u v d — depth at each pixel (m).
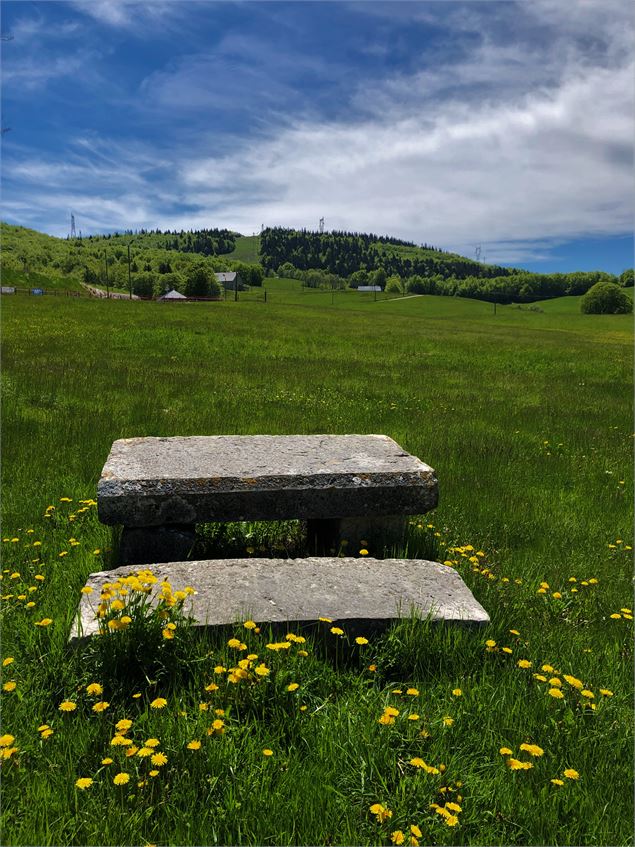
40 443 8.05
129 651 3.25
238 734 2.88
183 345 22.73
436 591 4.14
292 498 4.92
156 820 2.48
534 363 24.08
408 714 3.12
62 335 23.67
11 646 3.51
